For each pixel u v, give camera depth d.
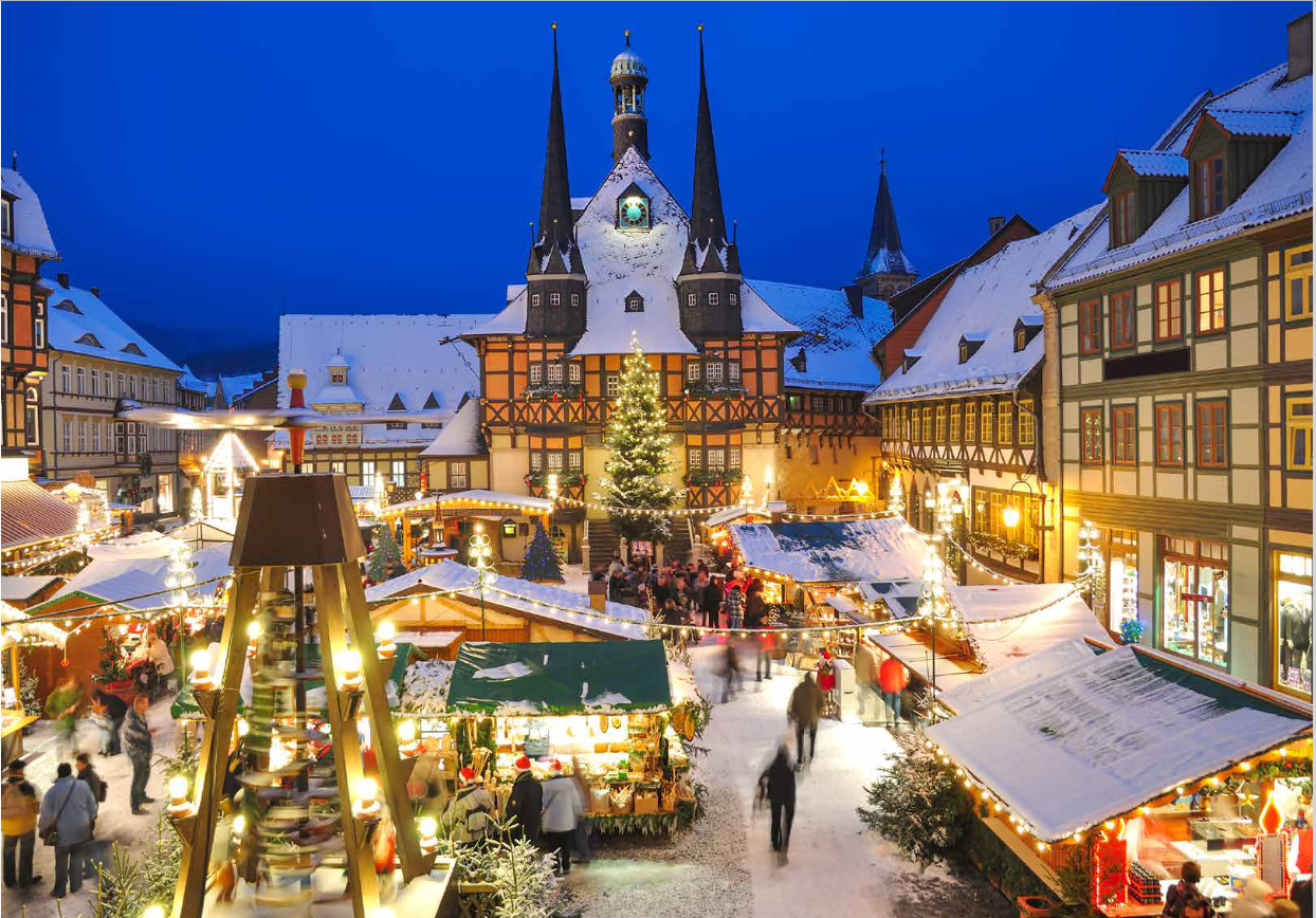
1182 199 22.39
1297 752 8.44
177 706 12.38
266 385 56.66
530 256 42.47
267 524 7.20
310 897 7.50
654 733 13.30
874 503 44.59
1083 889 9.31
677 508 40.72
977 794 11.12
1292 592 17.62
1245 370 18.64
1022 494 29.38
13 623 14.34
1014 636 15.19
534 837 11.34
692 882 11.30
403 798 8.11
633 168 46.56
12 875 11.26
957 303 43.41
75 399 48.84
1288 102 21.14
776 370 42.66
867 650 17.72
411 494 45.97
